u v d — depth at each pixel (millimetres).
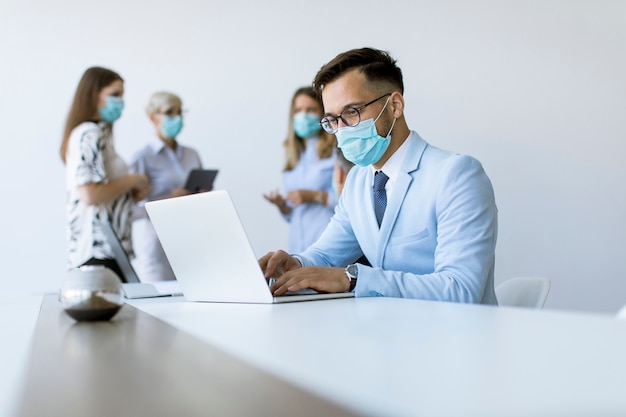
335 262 1883
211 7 4211
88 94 3482
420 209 1628
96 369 473
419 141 1721
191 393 376
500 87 4512
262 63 4285
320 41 4375
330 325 762
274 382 410
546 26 4562
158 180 3955
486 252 1488
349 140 1701
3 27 3895
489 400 362
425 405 349
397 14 4438
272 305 1165
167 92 4109
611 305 4559
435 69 4453
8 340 726
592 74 4609
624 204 4602
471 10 4492
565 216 4535
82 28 4016
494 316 825
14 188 3877
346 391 385
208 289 1316
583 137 4582
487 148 4488
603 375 434
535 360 494
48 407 352
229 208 1194
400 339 622
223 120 4207
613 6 4633
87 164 3221
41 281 3896
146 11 4109
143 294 1676
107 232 2125
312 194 3832
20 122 3898
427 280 1380
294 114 3957
